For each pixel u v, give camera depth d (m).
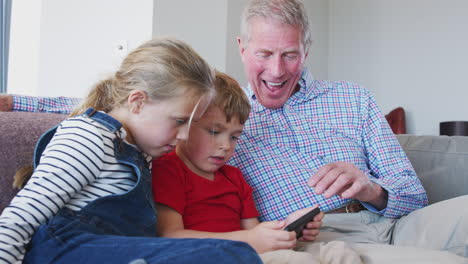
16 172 0.89
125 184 0.85
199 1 2.27
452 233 1.05
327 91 1.46
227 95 1.10
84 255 0.67
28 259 0.70
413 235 1.16
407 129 3.92
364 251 0.97
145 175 0.92
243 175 1.34
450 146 1.67
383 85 4.05
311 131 1.41
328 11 4.31
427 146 1.73
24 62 3.31
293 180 1.32
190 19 2.22
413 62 3.90
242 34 1.45
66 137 0.79
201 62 0.98
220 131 1.11
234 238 0.97
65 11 2.32
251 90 1.47
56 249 0.69
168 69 0.91
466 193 1.57
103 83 0.98
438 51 3.78
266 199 1.32
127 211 0.85
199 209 1.08
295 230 1.01
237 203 1.17
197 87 0.93
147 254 0.64
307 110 1.43
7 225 0.67
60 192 0.74
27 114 0.98
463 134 3.29
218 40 2.37
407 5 3.93
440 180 1.63
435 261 0.87
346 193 1.15
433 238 1.09
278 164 1.34
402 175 1.38
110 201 0.82
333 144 1.39
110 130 0.85
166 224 0.99
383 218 1.31
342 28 4.29
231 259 0.62
